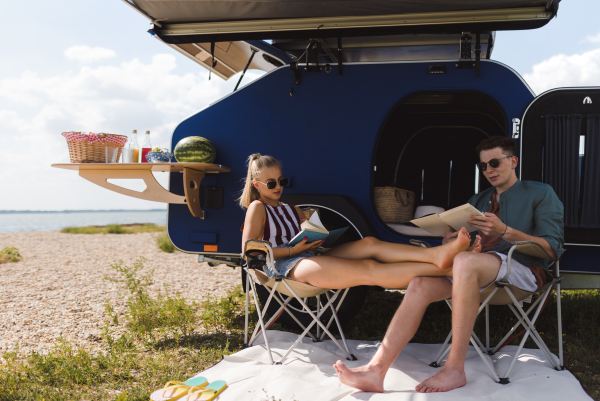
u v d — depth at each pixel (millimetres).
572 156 3027
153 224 24047
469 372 2338
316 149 3570
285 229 2803
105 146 3547
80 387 2406
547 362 2516
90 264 7371
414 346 2930
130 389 2369
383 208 3727
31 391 2338
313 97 3586
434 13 3168
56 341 3330
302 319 3406
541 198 2547
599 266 3061
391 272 2336
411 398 2014
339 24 3340
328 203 3438
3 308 4289
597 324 3334
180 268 6938
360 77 3521
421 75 3438
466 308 2158
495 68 3320
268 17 3387
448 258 2232
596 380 2428
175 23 3516
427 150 5055
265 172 2783
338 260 2451
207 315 3752
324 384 2297
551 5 2955
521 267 2336
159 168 3533
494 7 3066
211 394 2109
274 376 2307
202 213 3689
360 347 2912
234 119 3697
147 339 3256
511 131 3230
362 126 3516
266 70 4508
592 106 3018
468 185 4980
